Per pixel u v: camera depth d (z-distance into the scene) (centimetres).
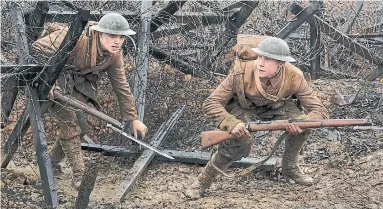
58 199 516
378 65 877
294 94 516
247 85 502
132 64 729
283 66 498
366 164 601
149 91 725
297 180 566
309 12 824
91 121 712
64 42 501
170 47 770
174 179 602
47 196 504
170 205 531
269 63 486
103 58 539
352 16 980
